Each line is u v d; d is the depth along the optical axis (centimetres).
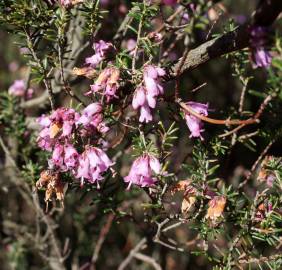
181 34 28
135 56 25
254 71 41
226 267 25
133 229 44
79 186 27
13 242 39
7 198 42
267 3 22
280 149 31
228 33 23
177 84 24
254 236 25
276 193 27
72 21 30
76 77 32
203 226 25
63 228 39
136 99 23
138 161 24
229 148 28
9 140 33
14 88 34
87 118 24
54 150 25
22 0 25
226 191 25
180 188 25
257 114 23
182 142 37
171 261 44
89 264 39
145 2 24
